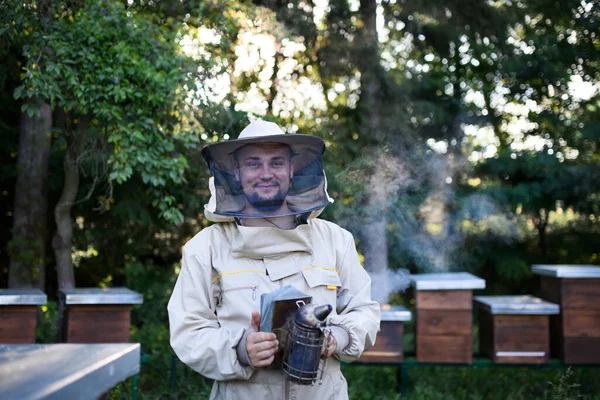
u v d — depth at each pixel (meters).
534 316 4.65
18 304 3.58
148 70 4.57
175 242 7.95
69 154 5.47
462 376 5.28
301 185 2.09
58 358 1.19
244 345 1.87
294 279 2.05
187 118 4.98
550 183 7.85
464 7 7.69
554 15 8.20
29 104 4.53
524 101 8.70
